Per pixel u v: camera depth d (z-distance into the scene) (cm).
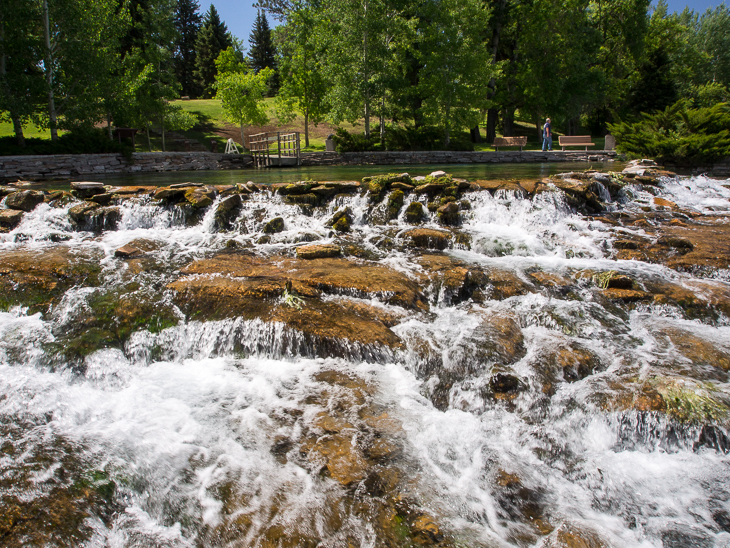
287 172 1584
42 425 345
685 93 4856
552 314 482
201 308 489
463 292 532
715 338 443
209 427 346
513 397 373
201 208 768
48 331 458
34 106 1844
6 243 659
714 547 250
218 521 266
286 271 560
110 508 273
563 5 3033
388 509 273
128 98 2203
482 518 269
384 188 823
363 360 430
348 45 2470
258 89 3006
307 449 320
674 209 856
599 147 2891
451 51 2564
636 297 515
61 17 1917
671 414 334
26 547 236
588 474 308
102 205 769
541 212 768
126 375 421
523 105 3456
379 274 551
